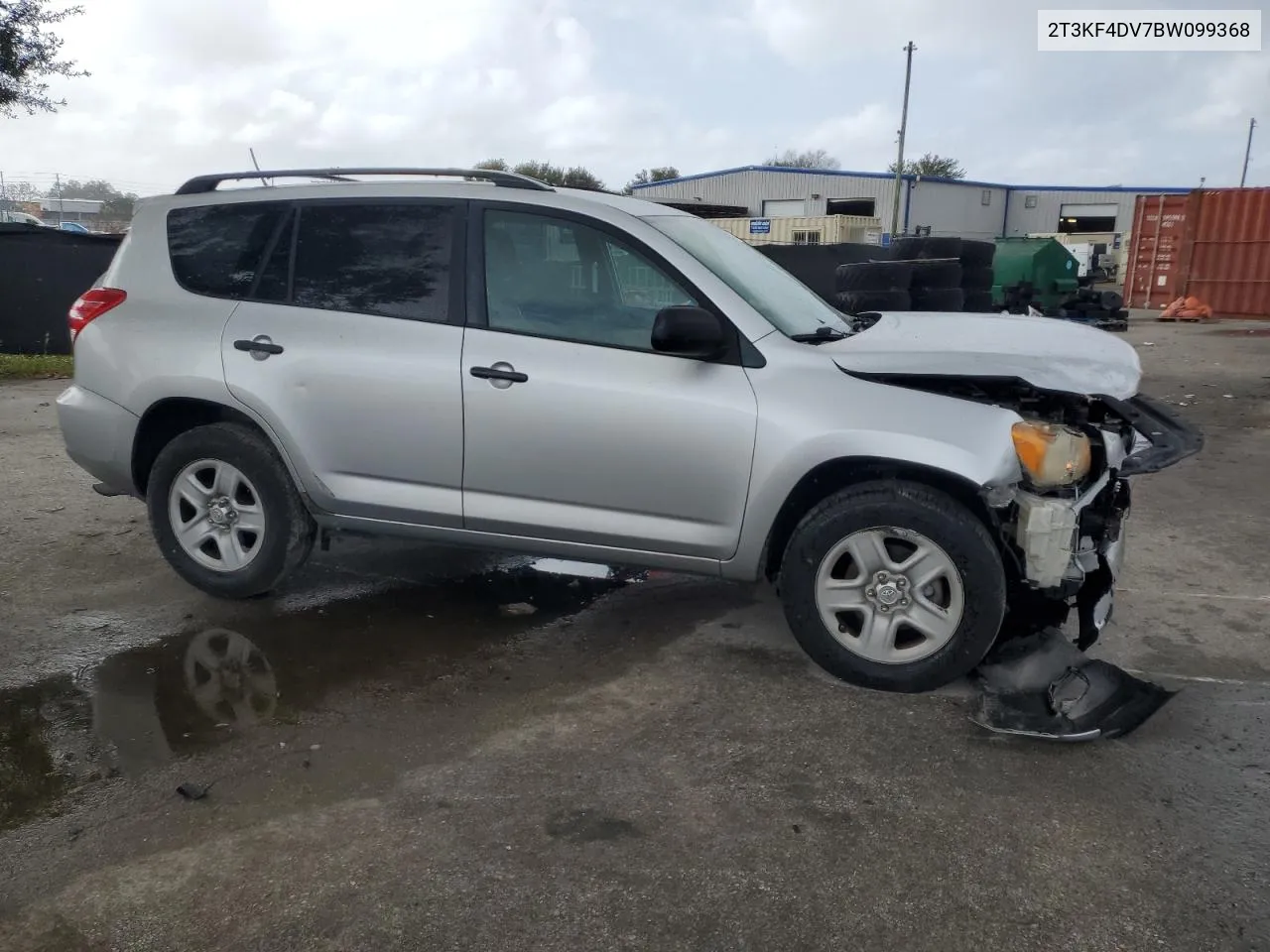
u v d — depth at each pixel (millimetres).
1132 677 3975
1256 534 6105
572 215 4199
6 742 3572
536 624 4684
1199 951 2516
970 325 4508
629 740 3588
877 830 3029
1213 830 3029
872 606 3896
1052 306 21891
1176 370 13883
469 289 4281
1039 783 3291
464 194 4375
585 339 4113
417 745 3557
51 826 3059
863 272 12734
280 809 3145
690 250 4207
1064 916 2646
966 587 3742
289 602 4934
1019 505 3676
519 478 4223
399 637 4523
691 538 4074
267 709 3826
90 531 6043
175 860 2889
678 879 2801
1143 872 2830
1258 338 18516
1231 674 4145
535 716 3771
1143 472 3734
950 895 2730
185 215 4824
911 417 3725
